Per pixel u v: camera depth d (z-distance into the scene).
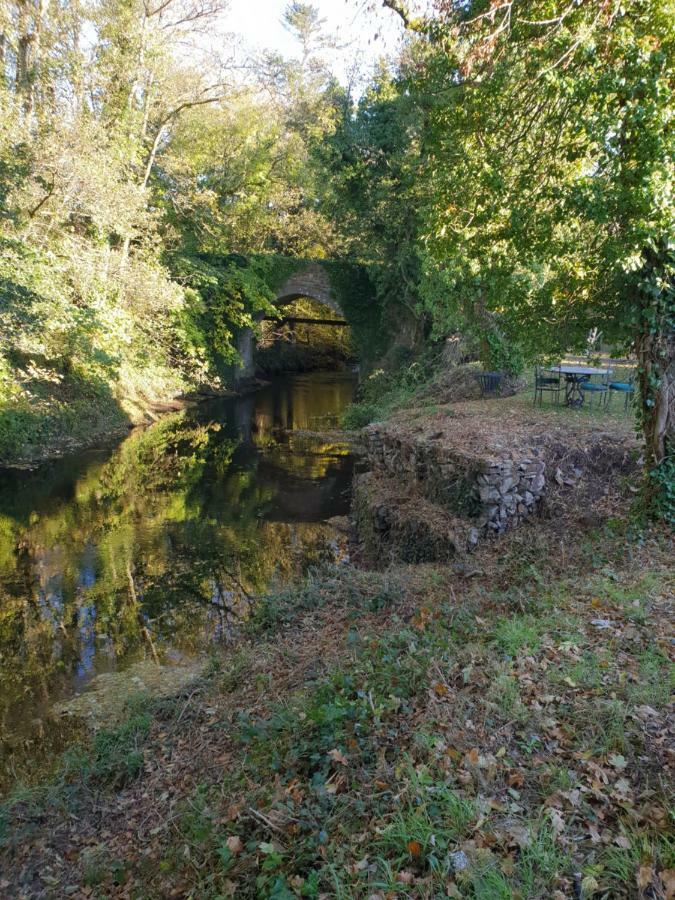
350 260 32.38
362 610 7.17
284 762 4.12
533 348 8.33
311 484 16.22
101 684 6.83
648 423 7.49
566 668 4.30
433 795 3.24
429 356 23.62
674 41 5.71
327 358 50.34
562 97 6.23
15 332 13.55
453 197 7.65
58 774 5.13
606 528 7.96
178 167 24.52
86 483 15.91
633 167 5.89
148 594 9.47
